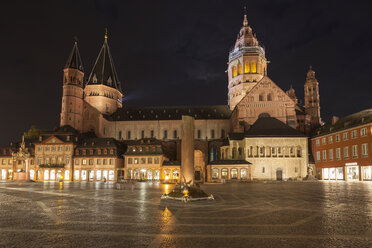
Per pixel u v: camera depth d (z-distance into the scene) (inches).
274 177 3075.8
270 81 3663.9
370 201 919.0
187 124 1087.0
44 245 406.9
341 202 895.7
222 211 725.9
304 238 446.9
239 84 4259.4
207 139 4239.7
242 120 3612.2
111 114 4702.3
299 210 737.0
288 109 3592.5
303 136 3125.0
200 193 1008.9
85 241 429.7
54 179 3464.6
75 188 1726.1
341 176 2812.5
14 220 602.9
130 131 4426.7
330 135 3002.0
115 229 514.3
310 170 3031.5
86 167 3472.0
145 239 442.6
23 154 3011.8
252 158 3112.7
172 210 746.2
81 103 4335.6
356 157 2593.5
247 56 4217.5
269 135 3149.6
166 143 4067.4
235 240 436.8
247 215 663.8
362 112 2812.5
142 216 652.7
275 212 705.6
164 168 3331.7
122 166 3614.7
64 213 698.2
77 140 3636.8
